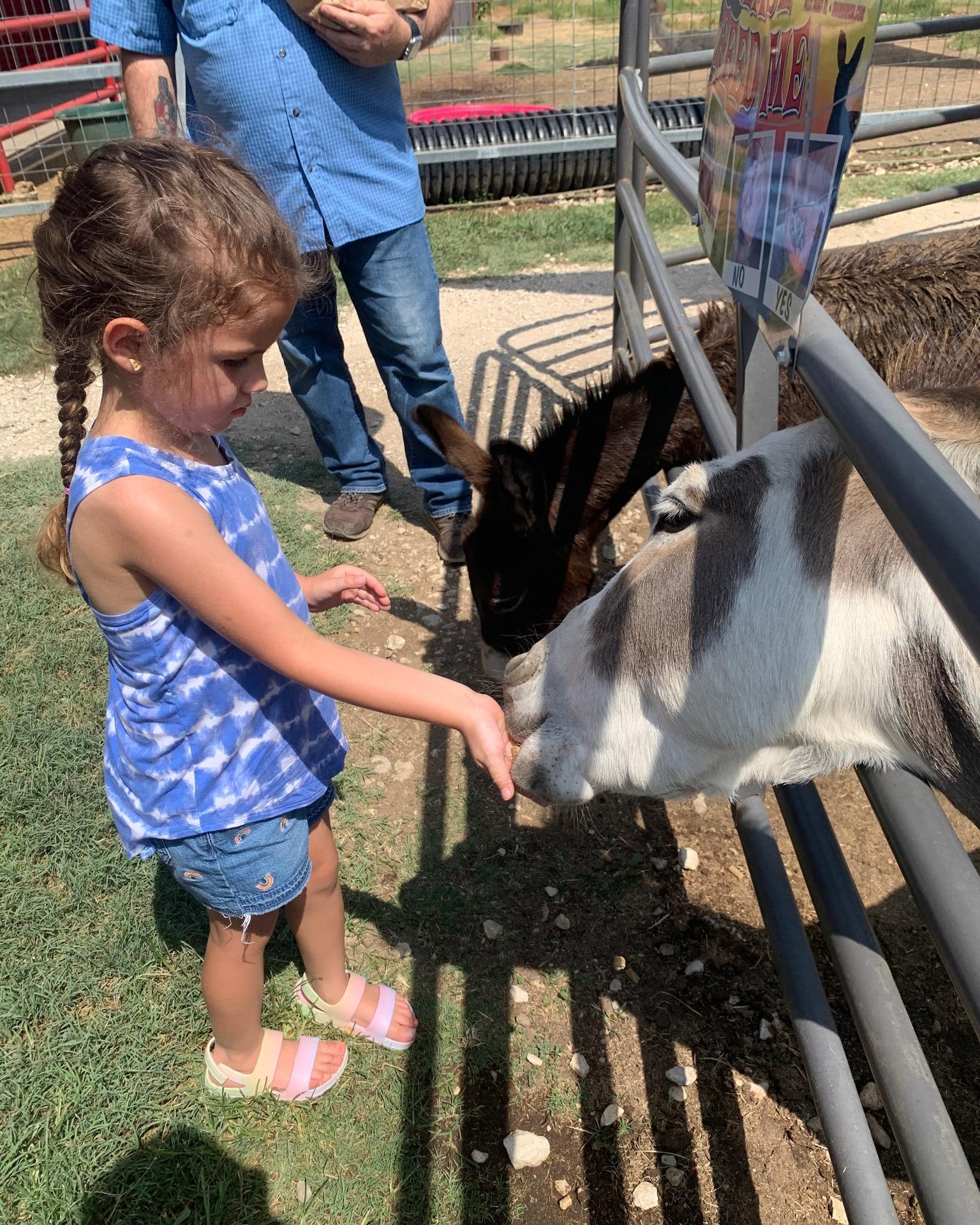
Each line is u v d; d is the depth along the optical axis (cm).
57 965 227
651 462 341
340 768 190
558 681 179
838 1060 146
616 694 167
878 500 91
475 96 1112
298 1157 197
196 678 157
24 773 279
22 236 766
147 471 142
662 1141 201
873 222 741
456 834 271
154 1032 215
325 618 360
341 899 209
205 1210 185
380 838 270
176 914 238
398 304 356
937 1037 222
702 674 155
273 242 137
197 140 293
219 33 311
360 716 313
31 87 1070
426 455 383
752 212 143
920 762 144
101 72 750
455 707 150
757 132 142
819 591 143
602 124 827
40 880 251
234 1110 202
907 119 448
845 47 106
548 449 332
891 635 138
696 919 247
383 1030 215
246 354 141
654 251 319
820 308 125
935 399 148
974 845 271
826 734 150
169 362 136
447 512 389
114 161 133
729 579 151
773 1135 202
